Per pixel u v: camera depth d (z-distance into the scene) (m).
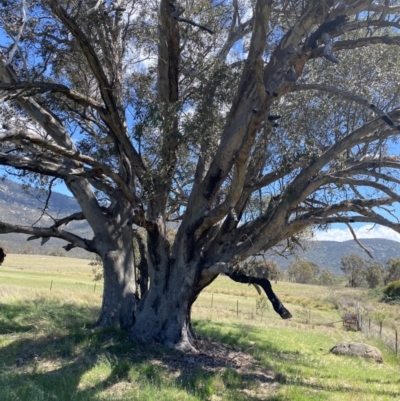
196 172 13.30
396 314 37.81
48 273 59.41
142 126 11.34
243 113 11.80
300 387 10.54
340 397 9.94
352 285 71.06
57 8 10.40
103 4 11.81
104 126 14.61
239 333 18.19
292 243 16.47
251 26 13.85
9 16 11.86
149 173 11.80
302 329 25.30
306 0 10.77
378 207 11.59
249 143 9.96
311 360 14.84
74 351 11.11
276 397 9.45
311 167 10.89
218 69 11.78
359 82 12.20
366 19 10.88
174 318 12.82
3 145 13.62
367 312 36.88
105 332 12.81
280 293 55.66
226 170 12.41
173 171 12.30
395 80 12.27
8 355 10.80
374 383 12.19
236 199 11.45
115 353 11.34
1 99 10.70
